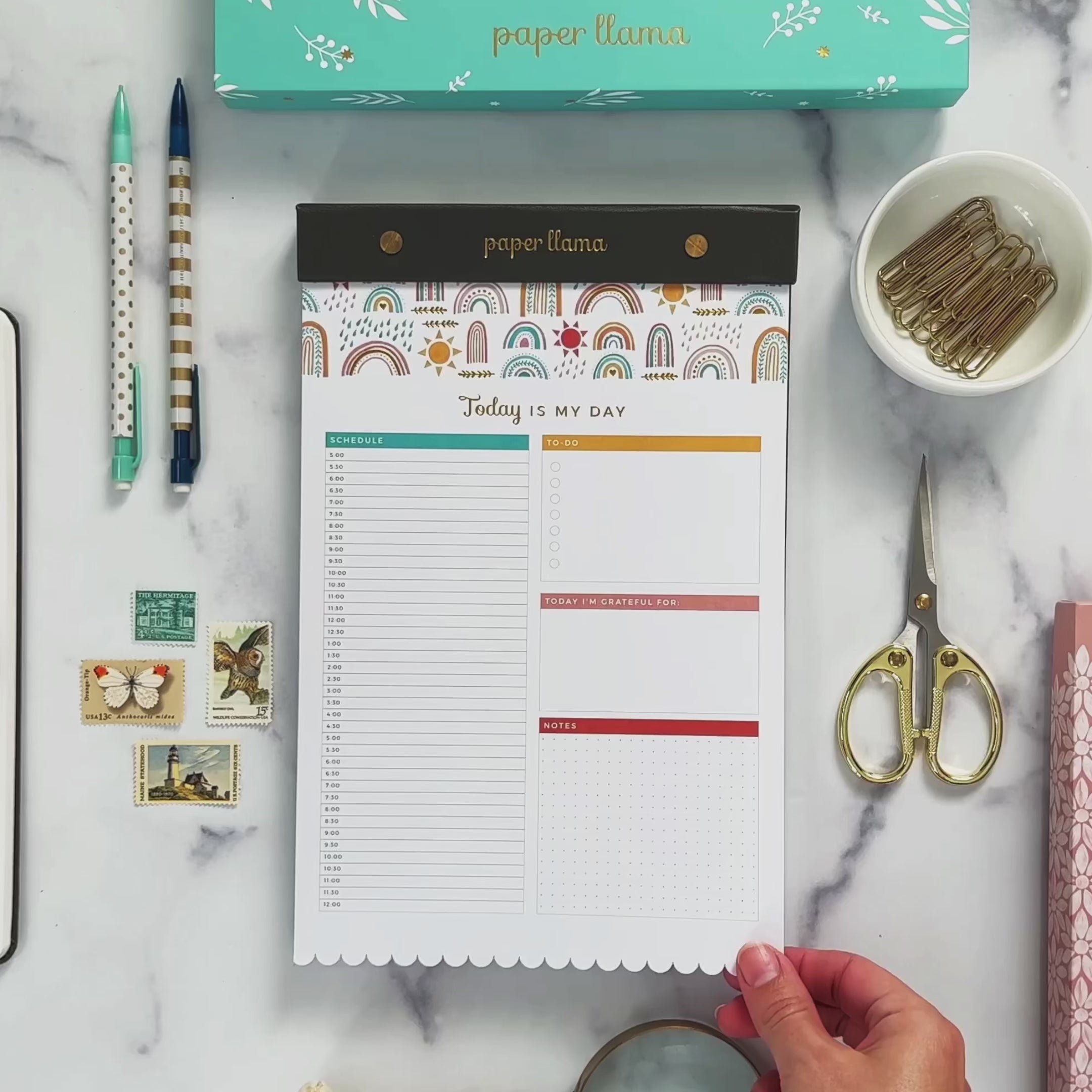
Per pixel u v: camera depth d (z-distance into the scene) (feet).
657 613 2.04
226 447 2.15
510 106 2.10
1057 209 2.02
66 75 2.15
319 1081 2.10
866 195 2.13
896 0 1.99
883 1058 1.83
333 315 2.06
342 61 2.01
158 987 2.14
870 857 2.13
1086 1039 1.96
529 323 2.06
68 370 2.15
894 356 1.96
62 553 2.15
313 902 2.04
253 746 2.15
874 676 2.13
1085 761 1.99
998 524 2.13
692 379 2.05
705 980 2.14
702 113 2.13
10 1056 2.13
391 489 2.06
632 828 2.04
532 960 2.03
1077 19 2.12
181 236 2.10
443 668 2.05
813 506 2.14
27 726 2.15
